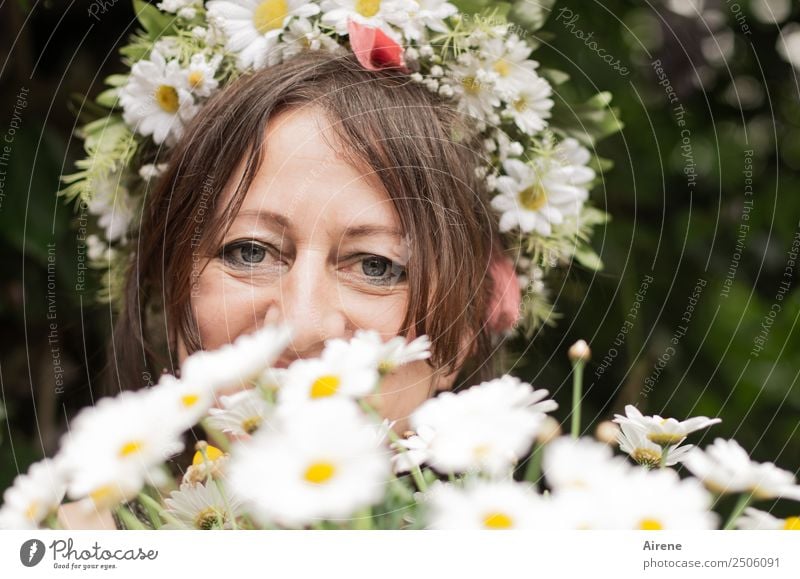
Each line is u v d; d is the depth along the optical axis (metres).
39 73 0.85
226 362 0.32
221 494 0.34
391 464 0.34
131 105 0.67
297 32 0.62
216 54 0.64
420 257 0.57
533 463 0.33
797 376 0.98
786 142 1.01
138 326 0.69
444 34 0.65
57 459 0.32
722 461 0.34
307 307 0.54
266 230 0.57
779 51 0.98
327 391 0.32
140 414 0.31
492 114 0.67
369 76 0.60
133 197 0.72
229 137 0.58
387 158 0.57
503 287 0.67
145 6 0.69
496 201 0.68
